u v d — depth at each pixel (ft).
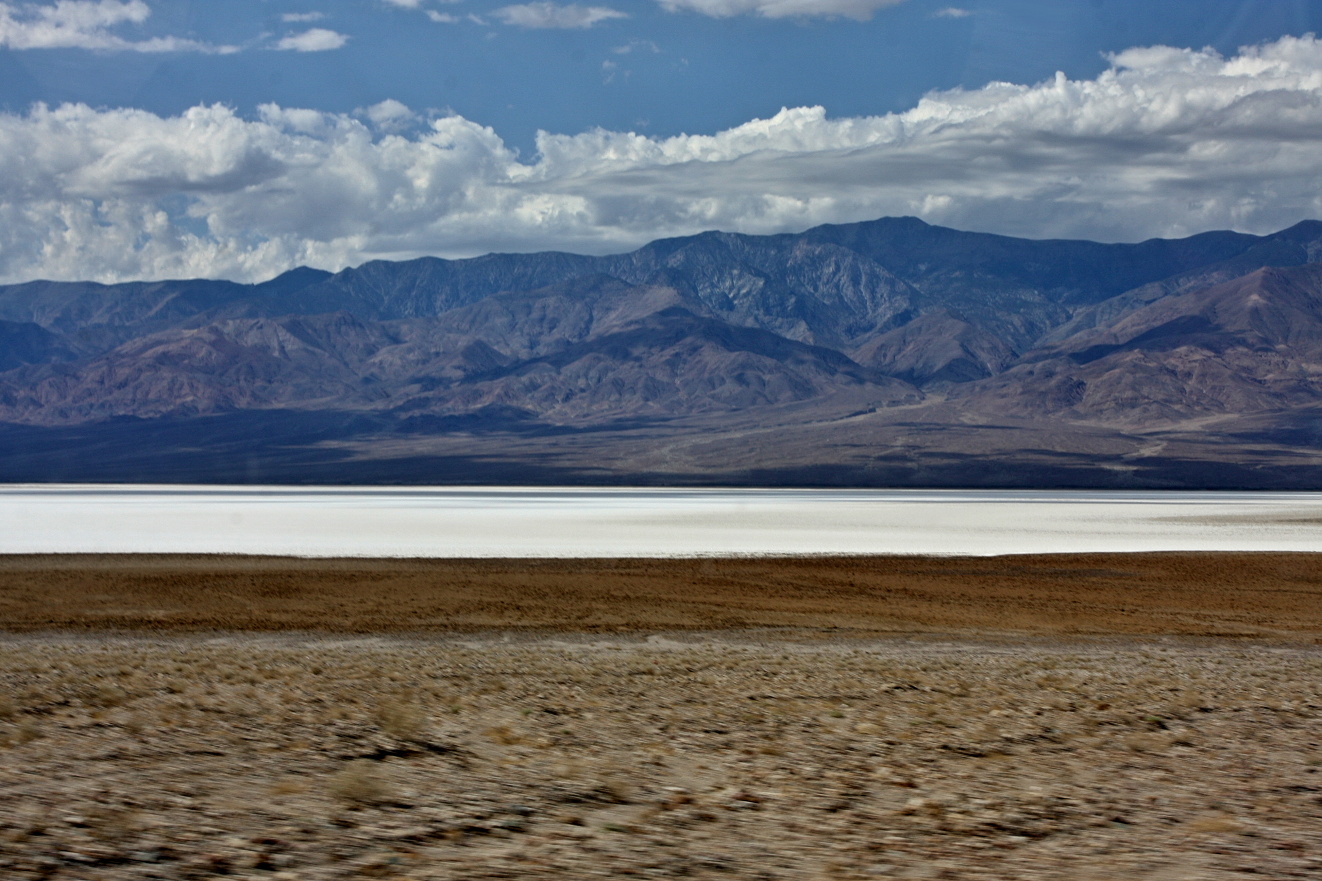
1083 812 41.04
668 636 120.78
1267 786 46.29
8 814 37.29
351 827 37.01
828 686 78.28
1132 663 97.04
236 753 51.34
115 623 129.80
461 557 227.61
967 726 61.57
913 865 33.32
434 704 67.72
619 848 34.88
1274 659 103.24
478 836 36.29
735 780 46.96
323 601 152.15
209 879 30.40
